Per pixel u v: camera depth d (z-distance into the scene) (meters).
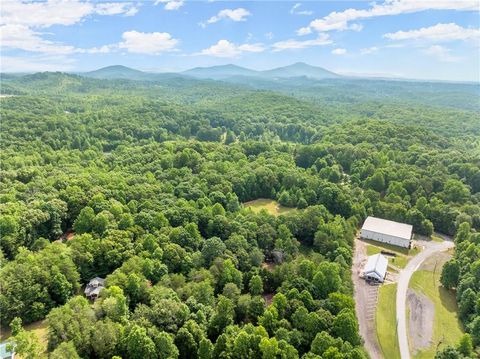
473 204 136.38
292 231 111.88
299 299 76.06
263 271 89.88
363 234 125.06
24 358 59.25
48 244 90.38
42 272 74.69
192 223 98.19
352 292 92.44
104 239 87.38
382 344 78.19
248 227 104.25
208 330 69.44
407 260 112.69
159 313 67.69
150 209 108.44
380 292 95.75
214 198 124.81
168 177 140.88
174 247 88.12
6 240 89.94
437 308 90.56
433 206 136.12
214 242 90.62
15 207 102.06
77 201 110.06
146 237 89.75
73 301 68.00
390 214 134.12
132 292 74.19
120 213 102.56
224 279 83.44
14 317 68.31
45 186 121.75
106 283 76.19
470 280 89.69
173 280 79.81
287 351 61.97
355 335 69.00
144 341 60.69
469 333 78.44
